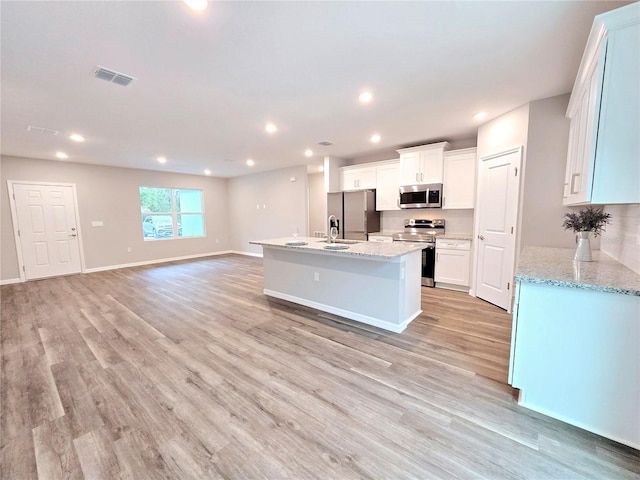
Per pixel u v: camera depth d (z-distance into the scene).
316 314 3.39
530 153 2.98
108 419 1.70
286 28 1.75
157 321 3.22
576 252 2.17
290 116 3.30
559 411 1.65
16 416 1.73
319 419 1.68
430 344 2.59
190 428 1.63
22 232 5.22
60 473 1.35
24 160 5.22
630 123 1.42
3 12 1.53
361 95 2.75
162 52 1.98
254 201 7.95
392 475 1.32
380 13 1.63
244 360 2.36
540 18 1.70
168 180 7.32
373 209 5.39
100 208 6.17
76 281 5.18
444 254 4.34
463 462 1.38
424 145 4.55
